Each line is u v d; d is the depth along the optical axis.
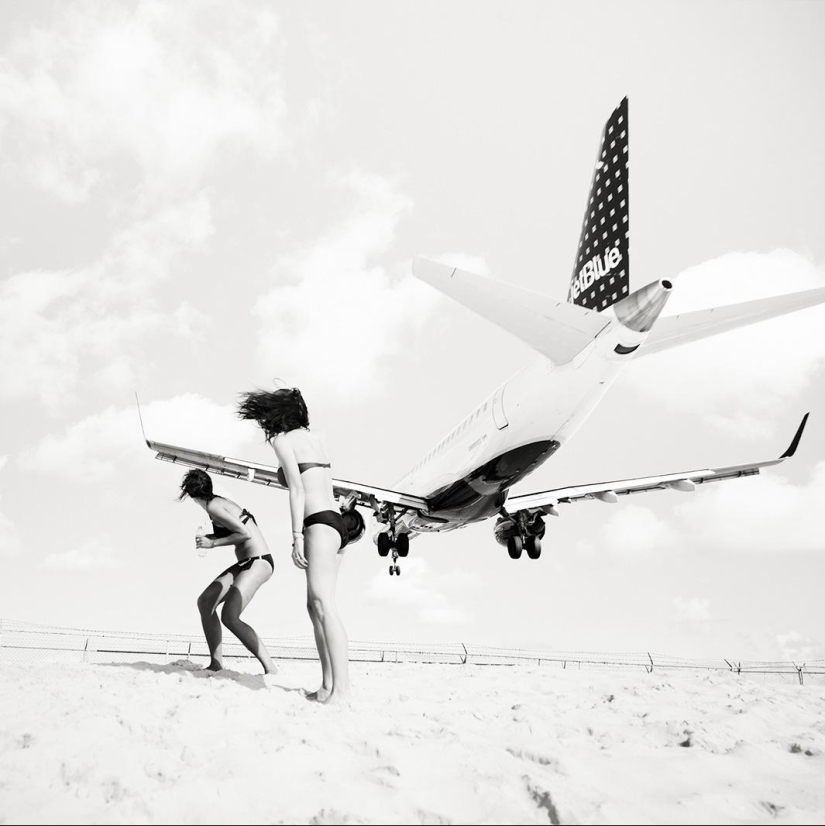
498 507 17.45
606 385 14.56
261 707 3.74
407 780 2.56
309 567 4.31
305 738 3.01
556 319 14.02
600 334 13.99
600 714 4.16
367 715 3.65
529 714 4.02
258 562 5.69
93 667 5.46
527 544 18.80
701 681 6.82
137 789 2.37
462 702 4.56
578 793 2.47
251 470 15.77
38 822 2.12
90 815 2.18
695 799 2.50
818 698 5.84
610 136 17.41
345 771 2.65
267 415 4.46
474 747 3.06
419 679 6.21
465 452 16.77
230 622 5.66
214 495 5.60
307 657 9.38
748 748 3.28
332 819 2.15
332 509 4.44
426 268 13.74
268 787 2.44
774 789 2.73
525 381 15.52
